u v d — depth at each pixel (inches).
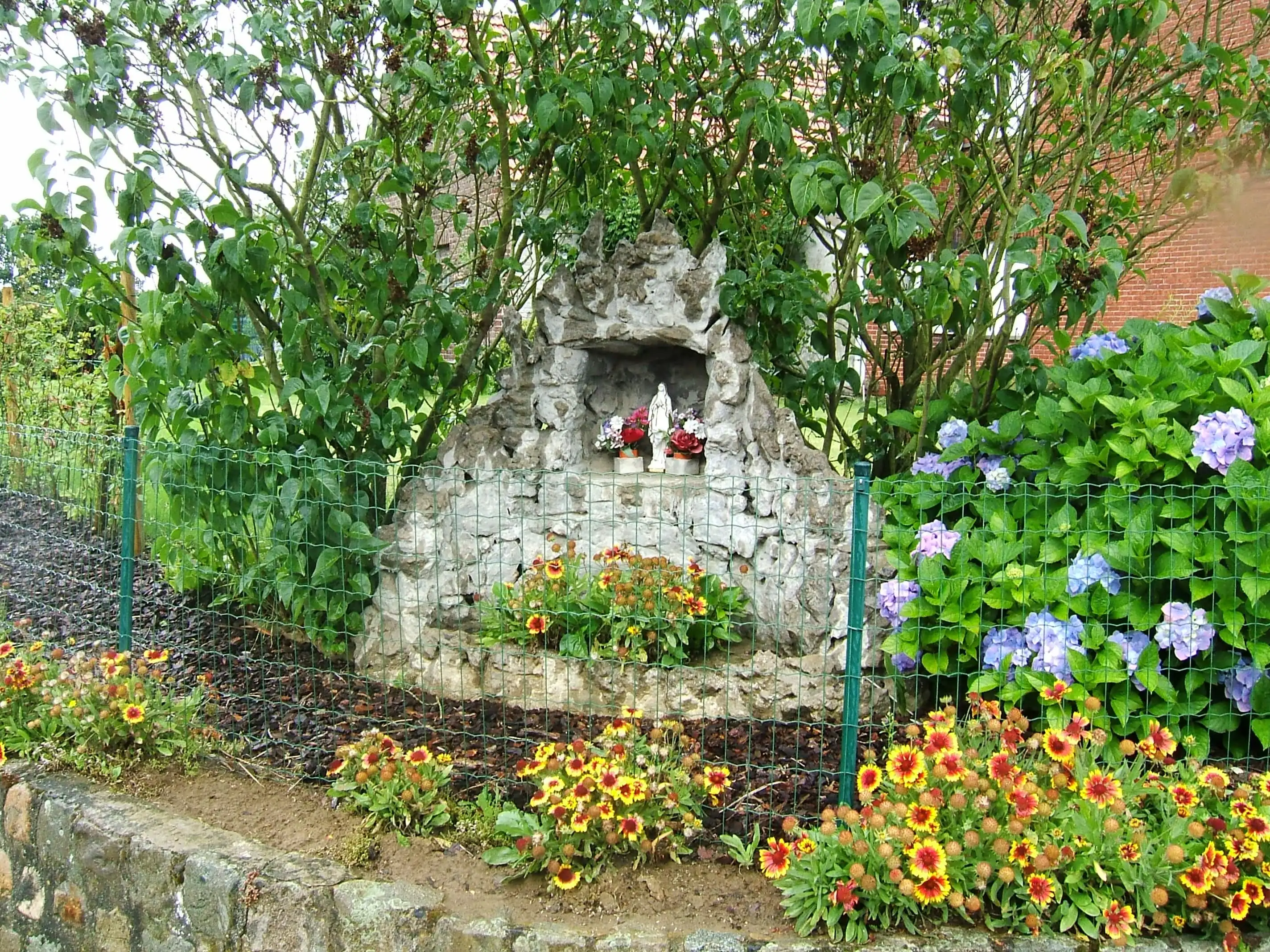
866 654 142.0
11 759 137.3
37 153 137.8
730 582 158.7
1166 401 125.0
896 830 96.5
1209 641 117.3
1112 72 164.4
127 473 155.0
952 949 95.3
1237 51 156.7
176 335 150.0
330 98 155.9
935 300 145.6
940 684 138.6
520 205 184.1
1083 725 107.7
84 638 181.6
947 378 171.3
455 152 185.8
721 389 162.4
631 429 179.5
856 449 186.2
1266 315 140.4
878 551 144.5
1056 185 172.9
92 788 129.3
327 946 103.7
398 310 164.6
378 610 159.2
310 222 175.8
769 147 175.3
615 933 98.7
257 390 168.6
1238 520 116.3
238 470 158.6
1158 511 122.0
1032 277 138.2
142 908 115.3
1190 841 102.0
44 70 137.2
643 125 164.2
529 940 98.0
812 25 131.2
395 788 117.4
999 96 155.2
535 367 175.0
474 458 171.5
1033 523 132.9
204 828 118.7
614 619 148.7
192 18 142.2
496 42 185.2
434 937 100.5
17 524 216.2
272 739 140.2
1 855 132.2
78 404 264.8
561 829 106.3
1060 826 102.0
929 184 174.2
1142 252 180.9
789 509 151.7
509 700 150.2
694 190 193.5
